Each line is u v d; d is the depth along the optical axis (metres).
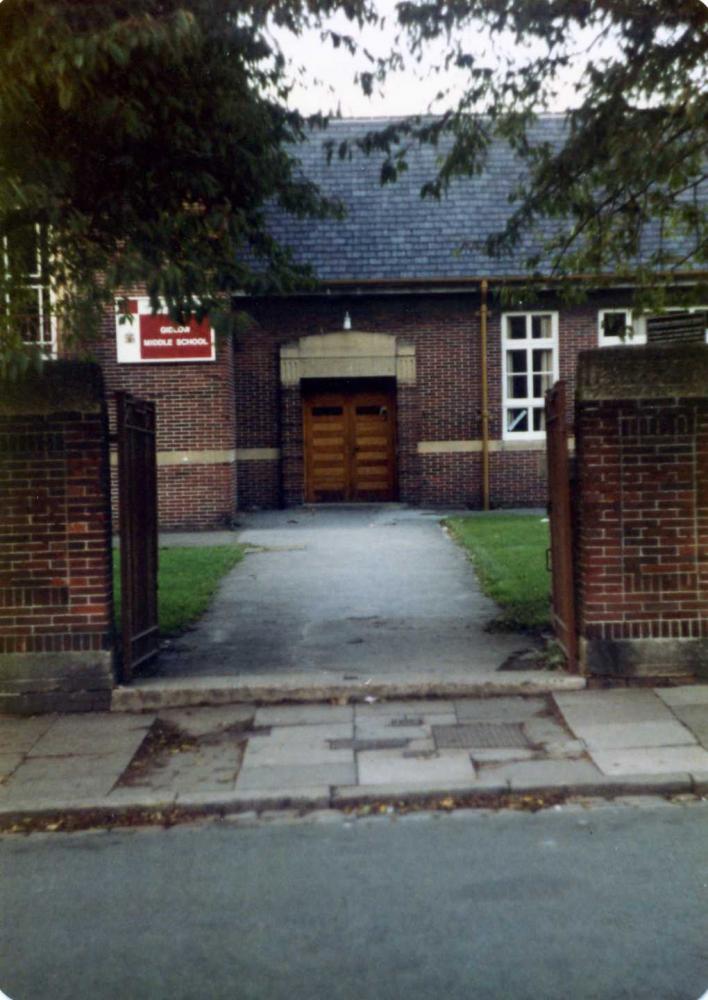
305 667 9.18
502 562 13.96
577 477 8.80
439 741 7.33
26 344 8.05
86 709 8.38
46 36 7.27
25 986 4.13
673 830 5.75
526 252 21.84
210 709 8.34
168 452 19.69
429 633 10.42
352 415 22.88
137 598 8.98
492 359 22.12
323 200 10.19
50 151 8.47
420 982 4.08
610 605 8.57
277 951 4.38
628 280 12.84
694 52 9.41
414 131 10.20
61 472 8.40
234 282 9.20
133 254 8.20
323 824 6.04
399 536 17.48
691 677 8.57
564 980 4.07
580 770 6.62
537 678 8.52
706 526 8.57
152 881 5.22
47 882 5.25
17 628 8.41
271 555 15.80
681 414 8.53
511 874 5.16
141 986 4.11
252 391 22.03
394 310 22.05
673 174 10.45
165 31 7.45
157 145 8.98
